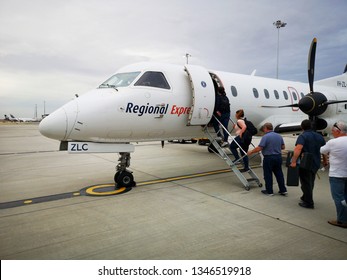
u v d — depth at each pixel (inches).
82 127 229.6
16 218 187.2
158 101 261.9
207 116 284.0
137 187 272.1
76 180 306.3
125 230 165.8
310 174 200.8
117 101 241.6
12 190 263.6
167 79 274.2
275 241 149.8
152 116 260.5
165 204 216.5
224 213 195.3
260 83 402.3
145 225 173.5
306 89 487.2
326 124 350.6
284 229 166.2
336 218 184.2
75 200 229.5
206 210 201.8
